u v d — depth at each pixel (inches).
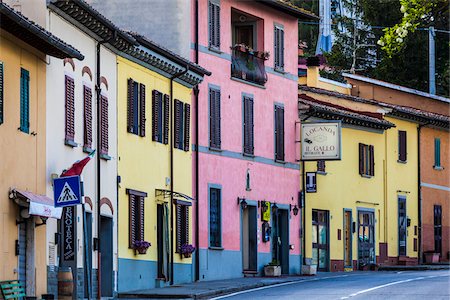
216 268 2070.6
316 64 2726.4
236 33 2301.9
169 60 1854.1
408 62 3462.1
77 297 1470.2
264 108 2274.9
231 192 2144.4
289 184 2343.8
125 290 1675.7
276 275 2201.0
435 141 2930.6
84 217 1348.4
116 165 1664.6
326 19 3617.1
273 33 2320.4
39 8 1411.2
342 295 1531.7
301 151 2347.4
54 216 1339.8
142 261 1749.5
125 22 2038.6
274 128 2305.6
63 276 1408.7
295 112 2385.6
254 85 2242.9
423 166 2874.0
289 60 2378.2
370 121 2603.3
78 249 1478.8
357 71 3521.2
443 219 2950.3
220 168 2110.0
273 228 2289.6
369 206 2642.7
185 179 1962.4
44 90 1395.2
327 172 2476.6
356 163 2596.0
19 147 1314.0
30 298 1318.9
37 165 1368.1
